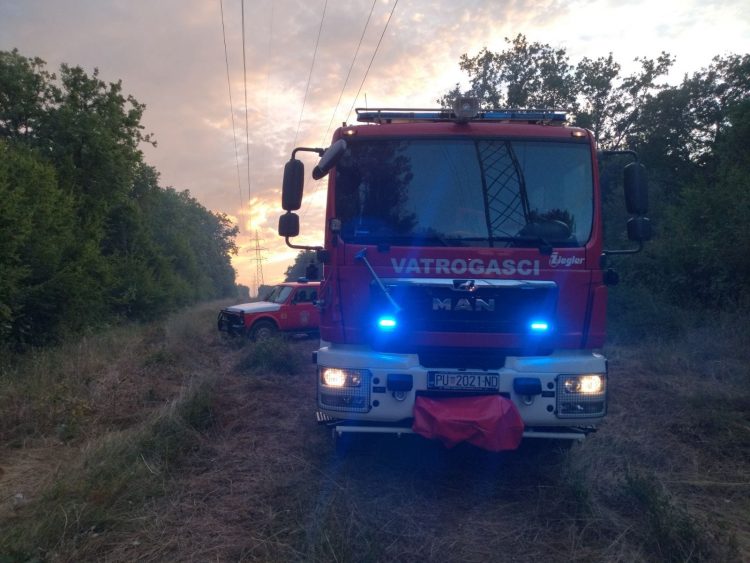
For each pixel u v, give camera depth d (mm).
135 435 5988
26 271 10828
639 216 5359
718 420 6324
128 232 22656
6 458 5930
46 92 17625
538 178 5109
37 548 3838
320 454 5840
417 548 3986
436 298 4762
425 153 5164
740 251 12500
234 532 4188
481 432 4520
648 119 23609
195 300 36188
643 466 5461
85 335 13750
